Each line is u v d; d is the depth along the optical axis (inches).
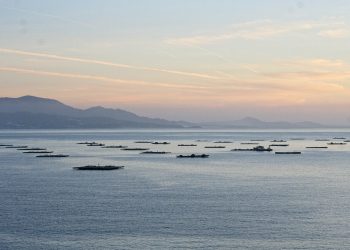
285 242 2581.2
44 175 5472.4
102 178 5167.3
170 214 3223.4
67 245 2529.5
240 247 2497.5
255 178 5221.5
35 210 3366.1
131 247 2496.3
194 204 3575.3
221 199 3794.3
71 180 5004.9
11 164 6840.6
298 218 3112.7
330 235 2709.2
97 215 3198.8
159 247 2495.1
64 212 3294.8
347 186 4596.5
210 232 2768.2
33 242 2581.2
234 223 2974.9
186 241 2598.4
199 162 7180.1
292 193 4121.6
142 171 5880.9
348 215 3203.7
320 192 4188.0
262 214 3230.8
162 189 4335.6
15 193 4119.1
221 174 5590.6
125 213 3255.4
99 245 2529.5
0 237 2669.8
